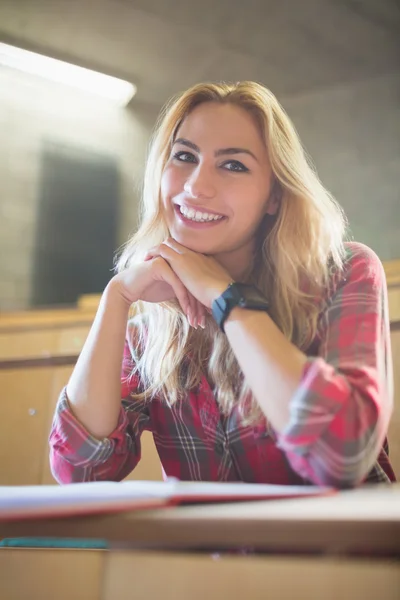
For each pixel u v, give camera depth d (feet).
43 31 9.91
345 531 1.32
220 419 3.14
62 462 3.02
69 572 2.07
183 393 3.24
